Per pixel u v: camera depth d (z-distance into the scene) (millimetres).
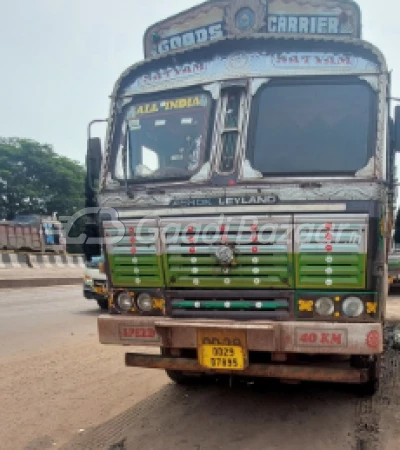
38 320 10133
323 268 3830
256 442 3961
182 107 4555
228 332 3865
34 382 5660
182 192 4207
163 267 4215
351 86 4184
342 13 4605
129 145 4691
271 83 4316
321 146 4094
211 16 4895
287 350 3775
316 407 4715
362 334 3666
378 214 3797
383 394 5020
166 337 4074
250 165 4137
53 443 4039
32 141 40938
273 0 4656
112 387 5480
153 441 4027
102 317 4301
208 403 4895
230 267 4000
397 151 4285
